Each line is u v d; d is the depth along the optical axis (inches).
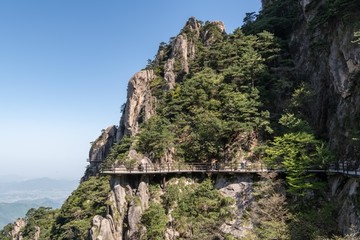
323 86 1973.4
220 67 2652.6
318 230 1312.7
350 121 1615.4
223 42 2844.5
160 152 2118.6
